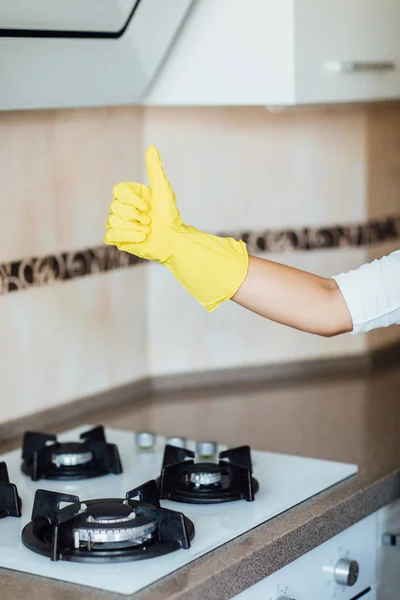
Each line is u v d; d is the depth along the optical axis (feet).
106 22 5.28
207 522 4.57
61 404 6.70
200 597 3.95
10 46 4.80
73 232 6.66
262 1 5.83
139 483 5.20
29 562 4.11
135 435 5.89
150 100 6.35
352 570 4.95
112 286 7.09
